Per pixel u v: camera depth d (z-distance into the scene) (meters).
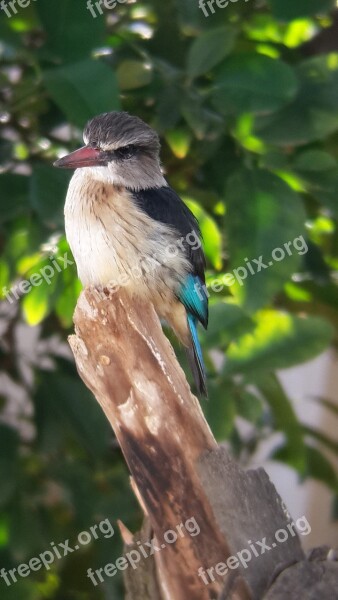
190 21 8.64
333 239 10.01
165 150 9.79
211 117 8.23
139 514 9.00
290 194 8.09
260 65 7.97
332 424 15.12
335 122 8.11
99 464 9.26
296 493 15.64
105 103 7.57
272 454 10.70
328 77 8.20
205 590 6.00
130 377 6.37
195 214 8.99
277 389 9.40
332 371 15.05
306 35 9.62
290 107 8.12
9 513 8.59
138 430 6.27
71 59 7.89
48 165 8.23
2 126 9.38
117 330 6.45
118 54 8.80
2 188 8.20
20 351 10.73
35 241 8.29
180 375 6.34
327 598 5.61
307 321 8.35
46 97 8.75
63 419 8.94
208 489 5.95
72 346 6.55
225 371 8.33
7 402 10.16
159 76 8.40
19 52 7.92
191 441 6.14
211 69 8.20
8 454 8.55
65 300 9.16
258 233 8.00
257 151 8.41
